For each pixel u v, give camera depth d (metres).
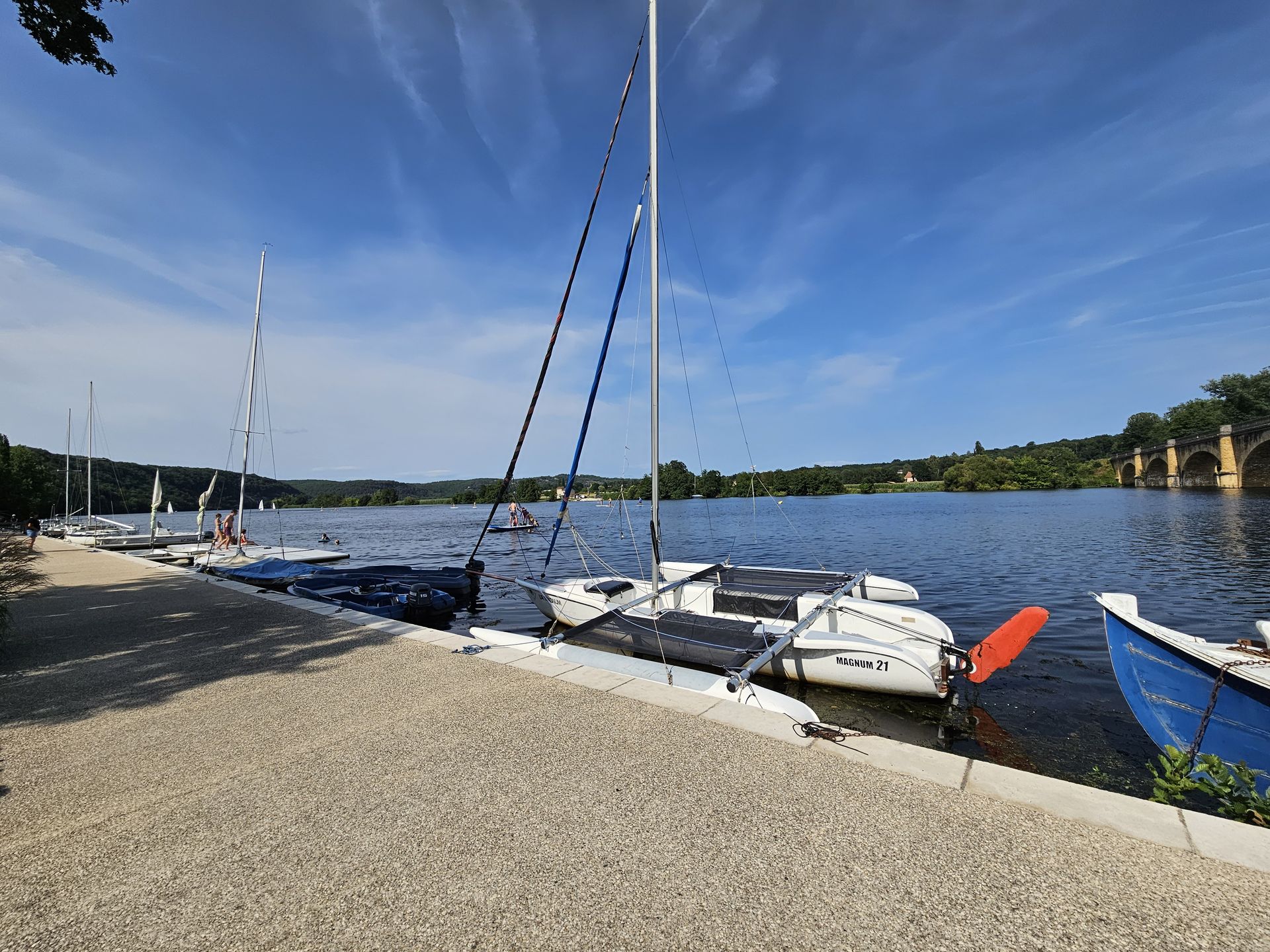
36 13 7.97
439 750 3.81
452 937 2.12
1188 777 4.60
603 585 10.95
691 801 3.06
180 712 4.65
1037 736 6.20
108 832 2.91
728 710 4.42
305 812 3.06
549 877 2.46
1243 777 3.73
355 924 2.20
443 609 12.25
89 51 8.50
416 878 2.48
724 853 2.60
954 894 2.29
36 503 49.88
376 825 2.92
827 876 2.42
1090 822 2.77
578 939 2.10
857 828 2.77
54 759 3.81
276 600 10.03
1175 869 2.41
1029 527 30.08
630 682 5.17
